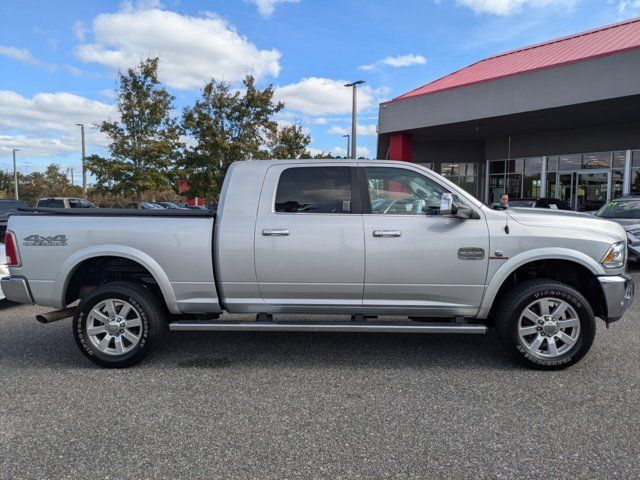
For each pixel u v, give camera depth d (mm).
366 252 4520
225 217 4625
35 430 3422
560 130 21188
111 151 22531
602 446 3164
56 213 4742
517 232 4484
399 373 4504
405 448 3158
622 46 16516
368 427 3445
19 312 7117
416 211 4668
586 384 4195
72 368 4684
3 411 3732
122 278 5074
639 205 11047
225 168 21953
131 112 22031
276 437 3311
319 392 4070
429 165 25750
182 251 4609
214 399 3938
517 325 4480
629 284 4555
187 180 23000
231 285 4633
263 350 5195
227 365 4742
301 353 5098
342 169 4715
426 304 4609
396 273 4535
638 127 18938
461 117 18609
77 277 4977
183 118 22391
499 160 24016
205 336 5734
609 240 4480
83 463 2998
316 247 4539
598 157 20203
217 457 3061
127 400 3926
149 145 22047
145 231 4613
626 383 4207
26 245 4680
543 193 22156
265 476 2854
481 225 4527
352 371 4562
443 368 4629
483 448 3154
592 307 4812
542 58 19594
